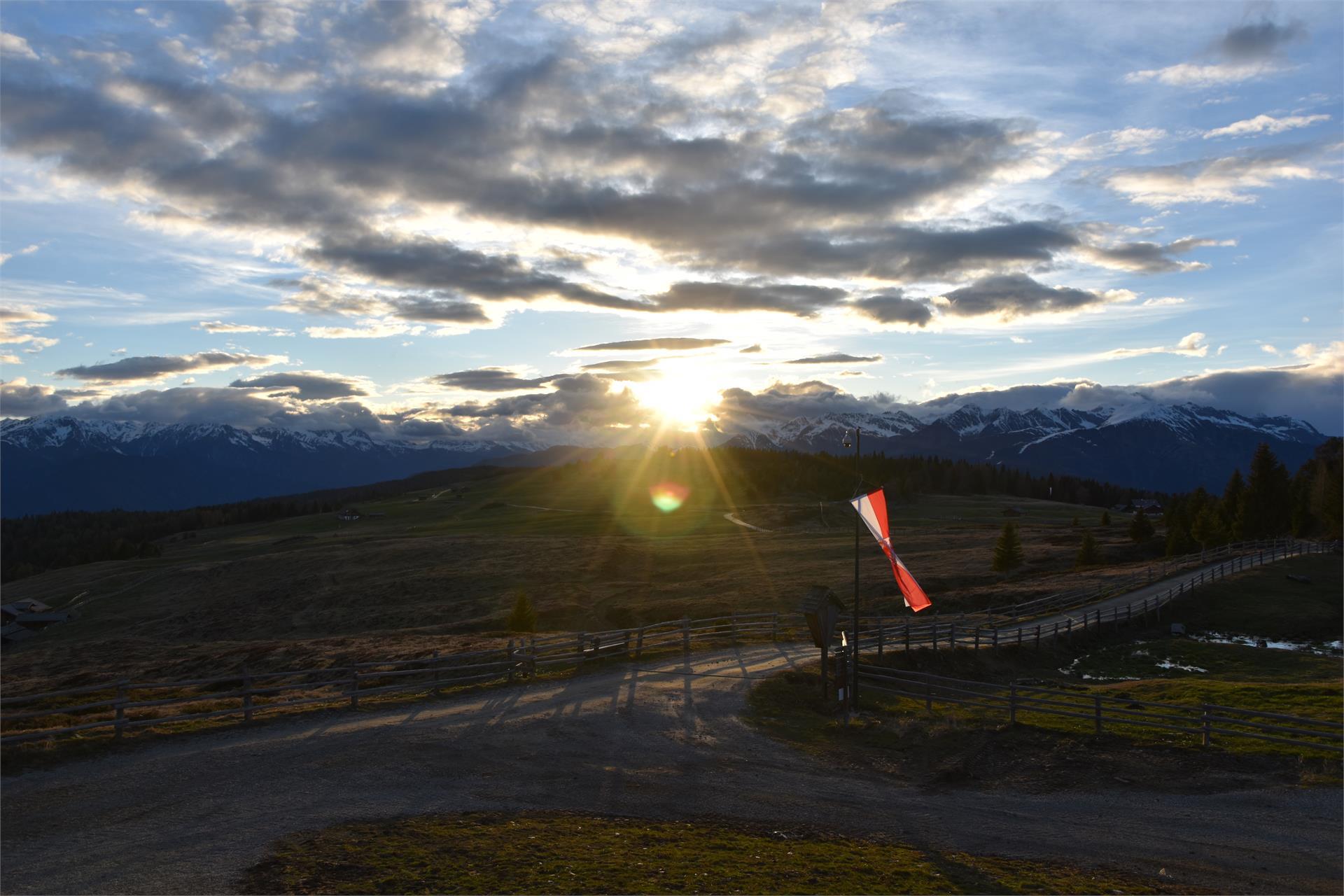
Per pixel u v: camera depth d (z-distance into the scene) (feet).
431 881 41.63
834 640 106.73
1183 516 304.50
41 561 583.17
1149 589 202.39
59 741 64.34
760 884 43.80
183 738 68.54
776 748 75.00
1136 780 66.44
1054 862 50.75
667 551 352.49
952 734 79.56
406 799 55.98
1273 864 50.78
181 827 48.62
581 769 65.26
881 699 99.30
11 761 59.62
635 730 78.13
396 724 76.02
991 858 51.06
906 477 640.58
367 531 531.50
